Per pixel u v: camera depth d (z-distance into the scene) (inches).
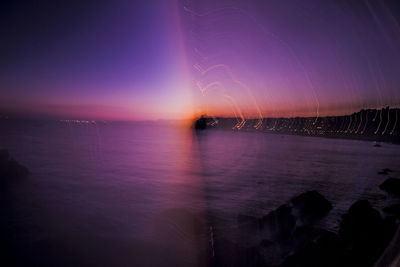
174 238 258.7
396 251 166.4
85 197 456.4
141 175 691.4
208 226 301.6
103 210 377.4
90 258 225.9
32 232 286.0
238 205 413.4
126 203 419.5
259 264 199.8
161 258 219.8
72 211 370.9
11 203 406.6
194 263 207.9
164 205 410.3
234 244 231.3
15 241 260.7
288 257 202.1
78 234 282.0
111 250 237.8
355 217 279.7
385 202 429.7
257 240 253.3
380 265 157.6
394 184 531.2
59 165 824.3
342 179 654.5
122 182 597.0
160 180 626.8
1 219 328.8
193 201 437.1
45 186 537.6
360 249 188.4
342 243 217.3
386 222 253.6
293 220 298.0
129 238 268.2
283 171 785.6
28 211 366.6
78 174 684.1
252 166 885.8
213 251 222.1
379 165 926.4
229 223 316.8
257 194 489.7
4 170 604.4
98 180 614.9
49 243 255.9
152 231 286.4
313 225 307.4
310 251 203.5
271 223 290.2
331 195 482.6
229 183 597.0
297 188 550.3
